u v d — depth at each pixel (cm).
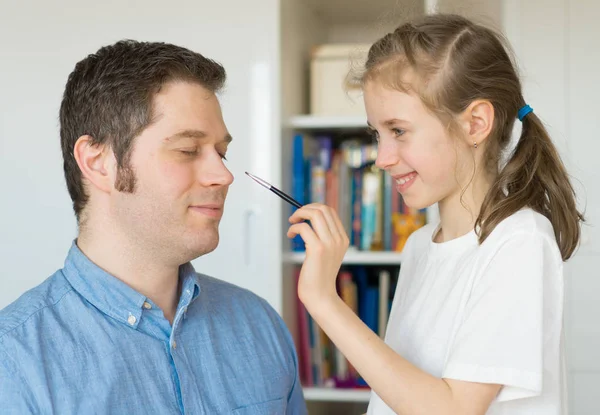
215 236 120
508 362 116
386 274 250
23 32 238
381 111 131
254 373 130
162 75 117
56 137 237
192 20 232
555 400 122
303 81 257
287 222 238
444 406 116
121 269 119
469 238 133
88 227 121
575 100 236
